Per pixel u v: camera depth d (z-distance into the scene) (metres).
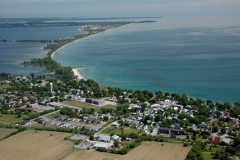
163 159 155.62
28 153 166.12
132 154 162.75
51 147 173.75
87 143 178.62
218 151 161.75
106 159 157.25
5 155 164.50
